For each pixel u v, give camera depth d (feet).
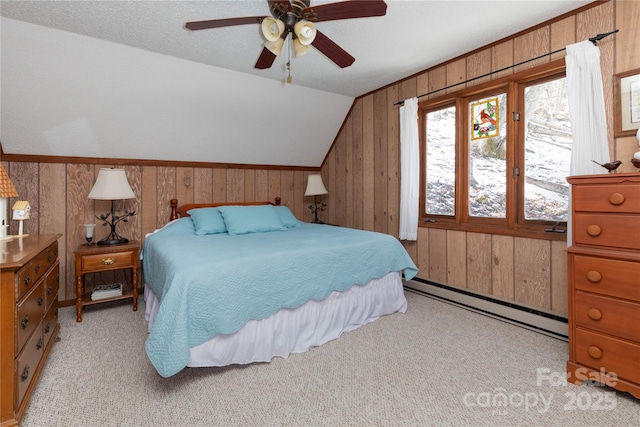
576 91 7.09
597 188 5.53
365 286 8.50
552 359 6.63
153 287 8.13
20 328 4.78
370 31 8.09
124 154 11.02
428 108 10.88
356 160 13.71
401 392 5.55
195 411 5.06
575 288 5.82
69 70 8.53
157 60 9.23
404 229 11.09
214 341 6.00
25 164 9.61
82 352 6.93
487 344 7.30
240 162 13.46
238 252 6.95
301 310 7.17
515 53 8.38
